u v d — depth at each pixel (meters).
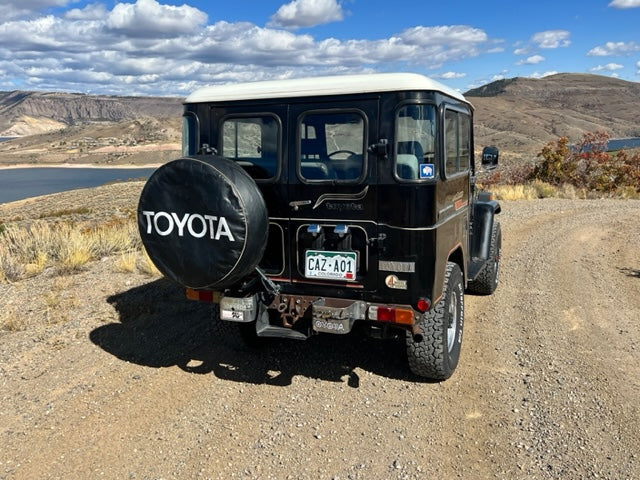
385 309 4.03
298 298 4.33
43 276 8.08
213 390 4.47
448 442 3.66
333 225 4.18
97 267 8.62
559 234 11.27
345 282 4.20
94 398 4.32
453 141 4.70
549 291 7.14
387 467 3.39
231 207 3.84
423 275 3.97
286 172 4.29
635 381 4.49
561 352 5.12
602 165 21.81
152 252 4.16
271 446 3.64
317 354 5.20
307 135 4.22
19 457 3.54
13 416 4.05
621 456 3.44
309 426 3.89
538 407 4.08
